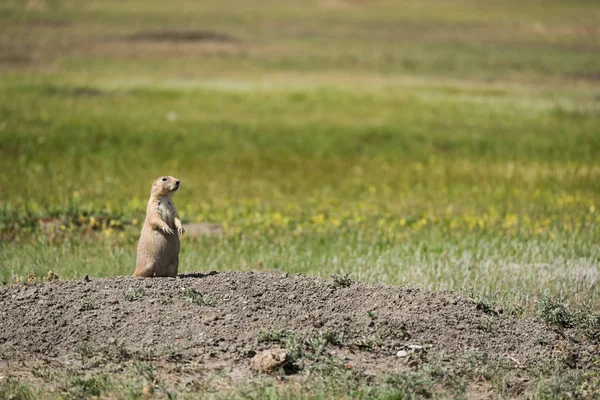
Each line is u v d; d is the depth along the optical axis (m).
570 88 117.81
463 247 34.84
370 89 108.19
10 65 126.00
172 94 98.69
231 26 196.38
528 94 106.31
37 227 38.75
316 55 154.88
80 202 45.47
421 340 22.33
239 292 24.11
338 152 68.62
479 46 174.38
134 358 20.69
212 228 40.72
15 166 57.09
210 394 18.39
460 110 89.88
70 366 20.39
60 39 161.75
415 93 104.31
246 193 51.75
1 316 22.59
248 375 19.94
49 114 79.44
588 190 50.97
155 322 22.22
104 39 165.12
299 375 20.11
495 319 23.94
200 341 21.47
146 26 187.25
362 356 21.38
